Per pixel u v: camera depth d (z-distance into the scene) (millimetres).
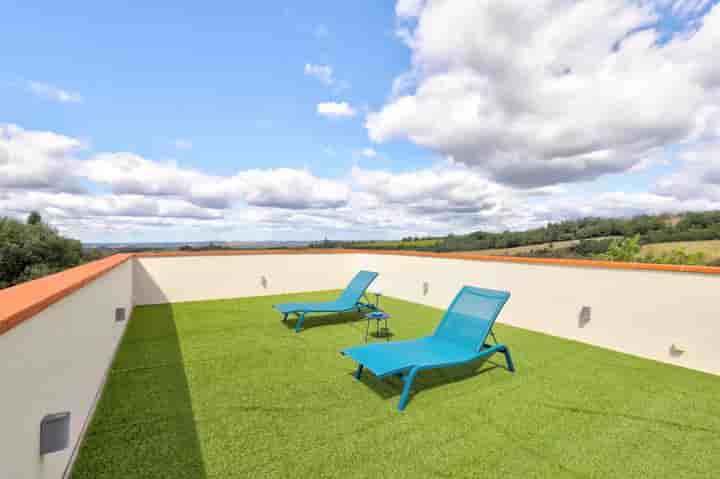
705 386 3436
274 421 2582
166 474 1947
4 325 1030
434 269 7535
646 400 3090
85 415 2400
